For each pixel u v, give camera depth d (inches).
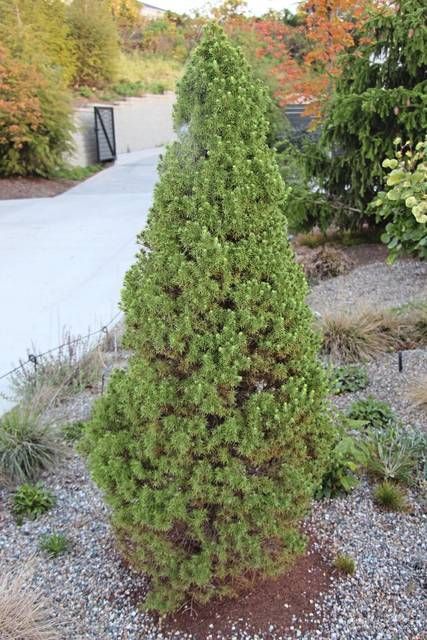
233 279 75.2
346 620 85.7
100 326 224.4
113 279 286.8
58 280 288.0
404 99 222.8
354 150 254.4
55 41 762.8
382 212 151.3
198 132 74.0
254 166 75.5
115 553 101.7
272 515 79.8
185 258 74.6
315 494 112.7
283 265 78.3
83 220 425.4
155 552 82.0
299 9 389.7
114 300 256.1
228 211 73.8
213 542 80.7
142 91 895.1
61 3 801.6
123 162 745.0
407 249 167.8
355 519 107.8
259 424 77.1
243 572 86.0
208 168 73.1
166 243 75.0
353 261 261.9
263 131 77.4
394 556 98.6
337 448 112.5
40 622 86.2
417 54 236.4
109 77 854.5
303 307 81.9
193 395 75.3
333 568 95.3
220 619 85.4
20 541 106.8
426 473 118.2
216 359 75.4
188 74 75.4
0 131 544.7
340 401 150.9
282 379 80.5
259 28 435.8
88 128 693.9
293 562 88.4
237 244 75.4
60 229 398.6
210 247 72.7
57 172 609.6
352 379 160.2
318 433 84.9
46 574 97.4
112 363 185.9
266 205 77.2
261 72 378.6
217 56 74.3
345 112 236.1
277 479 81.6
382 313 190.7
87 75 828.0
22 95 541.6
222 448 77.5
